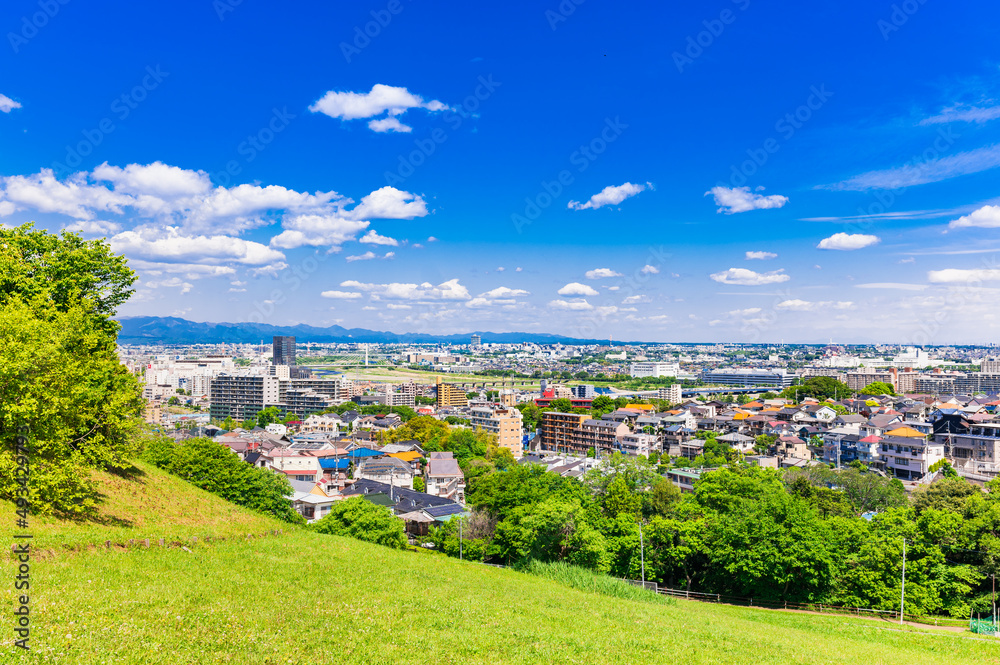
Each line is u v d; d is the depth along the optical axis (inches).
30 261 1499.8
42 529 1074.7
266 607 878.4
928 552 2348.7
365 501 3034.0
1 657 543.5
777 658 1091.9
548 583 1903.3
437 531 3307.1
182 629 713.0
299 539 1678.2
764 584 2455.7
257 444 5634.8
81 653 584.7
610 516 3102.9
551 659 840.3
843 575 2410.2
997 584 2283.5
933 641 1702.8
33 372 1160.8
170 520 1497.3
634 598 1987.0
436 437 7150.6
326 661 690.8
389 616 951.0
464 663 764.6
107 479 1617.9
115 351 1712.6
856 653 1309.1
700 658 988.6
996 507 2486.5
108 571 913.5
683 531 2625.5
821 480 4097.0
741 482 3031.5
